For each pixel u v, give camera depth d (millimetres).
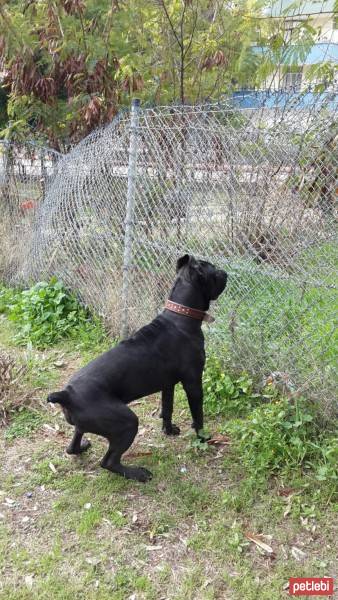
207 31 5070
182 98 4840
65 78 5148
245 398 3135
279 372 3010
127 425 2500
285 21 4246
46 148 5098
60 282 4375
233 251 3314
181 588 2047
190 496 2498
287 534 2285
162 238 3613
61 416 3137
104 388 2521
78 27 4910
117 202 3926
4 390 3172
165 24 4977
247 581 2072
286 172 2992
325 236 2932
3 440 2916
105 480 2609
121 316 3902
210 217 3355
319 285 2924
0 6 4754
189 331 2742
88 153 4246
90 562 2154
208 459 2754
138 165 3670
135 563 2156
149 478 2609
